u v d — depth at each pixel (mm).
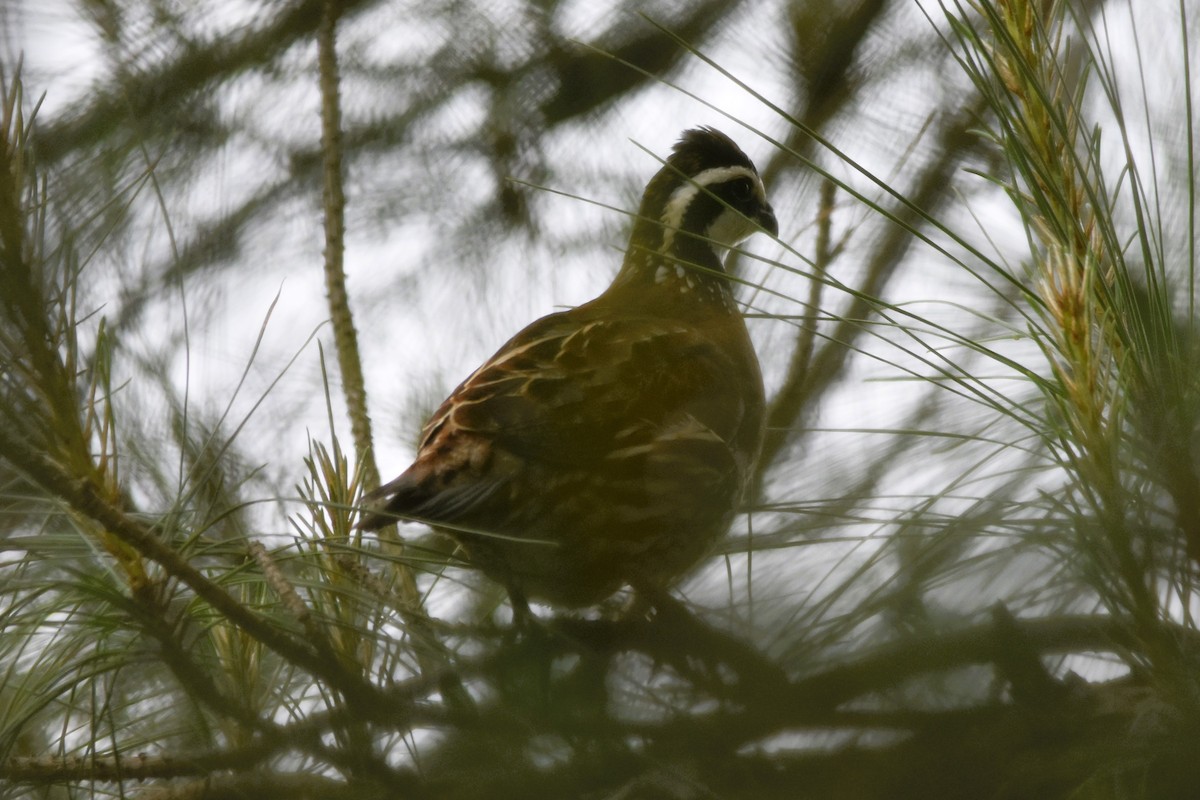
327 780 6410
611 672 6188
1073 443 5383
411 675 6898
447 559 8297
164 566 5652
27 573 6223
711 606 6945
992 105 5328
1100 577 5293
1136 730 5391
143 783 7297
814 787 5637
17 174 5578
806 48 12336
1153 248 5910
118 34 11914
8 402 5668
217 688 6211
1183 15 5203
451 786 5918
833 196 11617
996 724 5496
